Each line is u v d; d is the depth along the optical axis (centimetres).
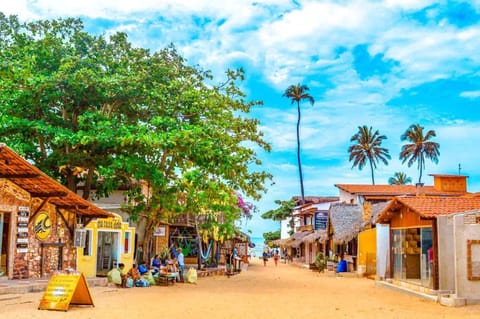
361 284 2805
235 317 1459
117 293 2009
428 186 5688
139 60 2752
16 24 2781
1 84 2414
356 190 5466
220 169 2592
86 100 2664
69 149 2666
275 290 2372
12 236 1997
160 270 2483
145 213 2814
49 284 1488
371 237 3491
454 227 1850
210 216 3734
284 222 9062
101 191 2984
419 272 2338
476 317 1526
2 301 1566
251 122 2898
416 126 8456
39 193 2097
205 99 2764
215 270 3725
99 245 2711
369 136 8994
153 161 2816
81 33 2780
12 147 2566
